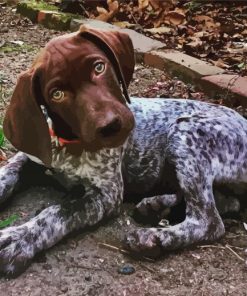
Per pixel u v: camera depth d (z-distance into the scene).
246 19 2.18
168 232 0.97
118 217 1.06
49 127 0.97
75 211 0.99
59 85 0.88
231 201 1.10
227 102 1.52
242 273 0.97
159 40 1.92
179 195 1.05
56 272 0.95
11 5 2.21
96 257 0.98
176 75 1.67
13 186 1.08
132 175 1.08
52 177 1.11
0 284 0.92
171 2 2.19
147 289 0.93
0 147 1.26
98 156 1.00
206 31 2.02
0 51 1.82
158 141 1.08
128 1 2.22
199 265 0.98
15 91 0.92
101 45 0.92
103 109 0.86
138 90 1.59
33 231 0.95
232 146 1.06
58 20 2.01
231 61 1.78
